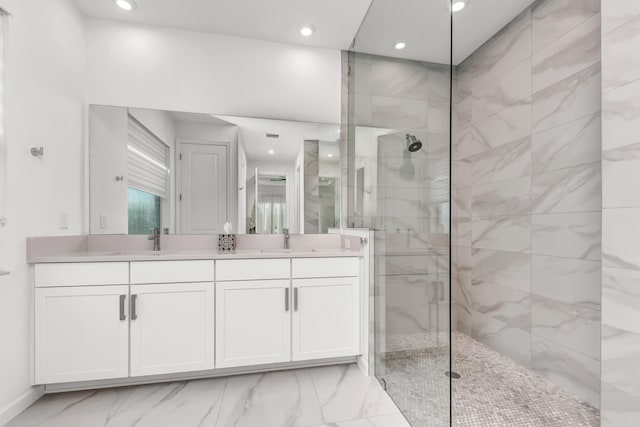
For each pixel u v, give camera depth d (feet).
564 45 6.64
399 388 5.85
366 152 7.62
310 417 5.50
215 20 7.90
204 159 8.51
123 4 7.30
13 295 5.48
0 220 5.25
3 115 5.30
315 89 9.05
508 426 5.36
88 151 7.77
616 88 4.52
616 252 4.49
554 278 6.83
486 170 9.03
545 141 7.11
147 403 5.87
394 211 6.05
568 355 6.45
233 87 8.61
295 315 7.05
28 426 5.20
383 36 6.61
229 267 6.74
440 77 4.59
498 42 8.57
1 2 5.15
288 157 8.91
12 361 5.45
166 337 6.41
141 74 8.09
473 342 9.24
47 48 6.30
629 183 4.33
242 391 6.32
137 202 8.09
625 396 4.35
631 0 4.34
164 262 6.43
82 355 6.05
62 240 6.75
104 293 6.16
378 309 6.82
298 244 8.96
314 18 7.80
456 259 10.23
